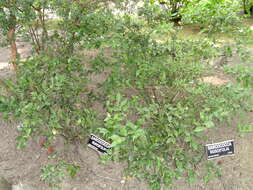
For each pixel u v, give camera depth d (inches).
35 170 95.7
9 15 90.4
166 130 65.9
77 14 86.4
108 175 94.3
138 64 80.4
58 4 85.1
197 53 83.0
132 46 82.1
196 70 80.2
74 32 92.4
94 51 150.1
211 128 108.9
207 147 86.9
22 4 84.1
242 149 100.6
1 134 110.8
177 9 226.2
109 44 74.1
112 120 57.1
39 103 65.1
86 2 86.9
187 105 79.9
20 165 98.2
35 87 73.5
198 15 96.6
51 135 71.9
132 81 90.5
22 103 64.4
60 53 91.4
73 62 86.7
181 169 68.0
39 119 64.4
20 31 101.0
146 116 67.1
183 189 87.8
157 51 85.7
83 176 94.0
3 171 96.3
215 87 78.2
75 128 91.4
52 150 100.8
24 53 174.4
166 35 92.0
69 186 90.6
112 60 102.0
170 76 82.9
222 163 96.0
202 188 88.3
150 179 73.0
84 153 100.8
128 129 56.4
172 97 85.7
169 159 88.0
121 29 81.6
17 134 110.2
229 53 85.8
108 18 82.1
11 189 90.7
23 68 77.0
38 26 111.3
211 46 85.9
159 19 88.3
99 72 101.7
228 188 87.7
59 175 75.7
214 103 69.6
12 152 103.3
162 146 72.4
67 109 76.3
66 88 75.9
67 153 99.4
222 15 85.0
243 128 71.4
